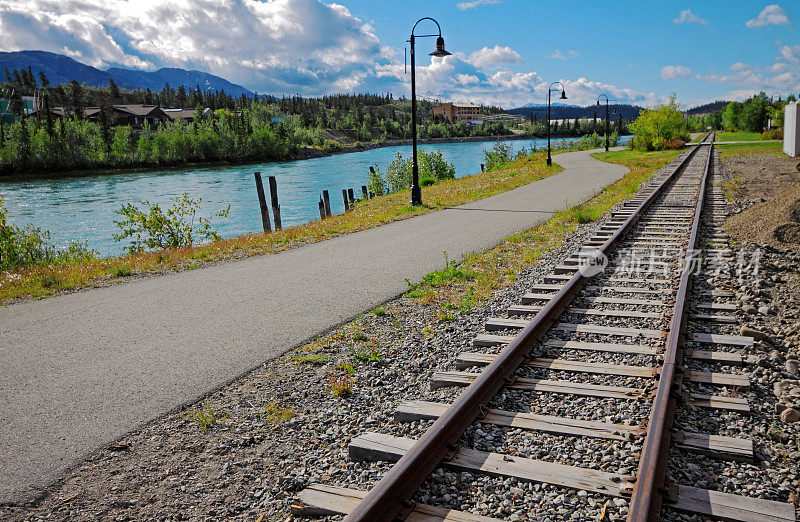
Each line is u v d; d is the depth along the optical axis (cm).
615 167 3453
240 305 772
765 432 387
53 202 4216
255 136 10562
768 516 292
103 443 411
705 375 470
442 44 1805
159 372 539
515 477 337
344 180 5369
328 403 473
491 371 452
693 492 312
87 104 18325
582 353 536
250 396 489
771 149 4244
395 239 1269
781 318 617
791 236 990
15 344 633
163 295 847
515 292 786
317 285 873
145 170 8412
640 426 389
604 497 317
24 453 397
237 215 3023
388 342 614
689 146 5566
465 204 1875
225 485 360
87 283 958
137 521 325
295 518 322
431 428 363
